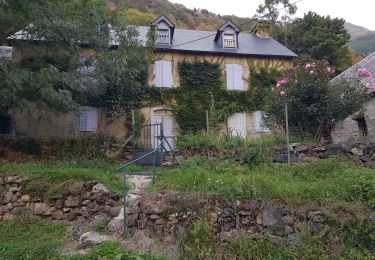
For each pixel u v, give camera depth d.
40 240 7.34
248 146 11.05
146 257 6.11
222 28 20.23
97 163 11.61
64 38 12.64
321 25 31.83
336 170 8.85
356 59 32.91
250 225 7.03
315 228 6.80
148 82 18.62
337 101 11.58
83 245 6.72
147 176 9.98
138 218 7.32
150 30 16.08
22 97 11.57
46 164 11.20
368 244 6.61
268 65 20.31
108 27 14.34
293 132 12.16
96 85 13.76
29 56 13.32
